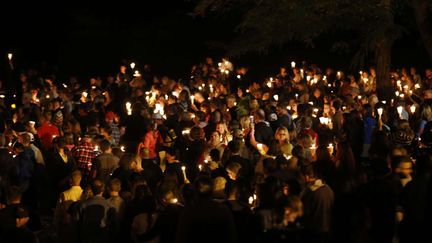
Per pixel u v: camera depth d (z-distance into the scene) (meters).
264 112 19.42
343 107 22.25
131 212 11.23
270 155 14.76
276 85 29.19
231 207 10.70
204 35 44.59
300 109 20.64
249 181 13.53
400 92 26.03
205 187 9.77
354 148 18.97
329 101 22.92
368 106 19.80
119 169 14.47
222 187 11.18
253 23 29.61
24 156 17.38
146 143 18.42
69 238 12.73
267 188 10.29
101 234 12.20
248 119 18.39
